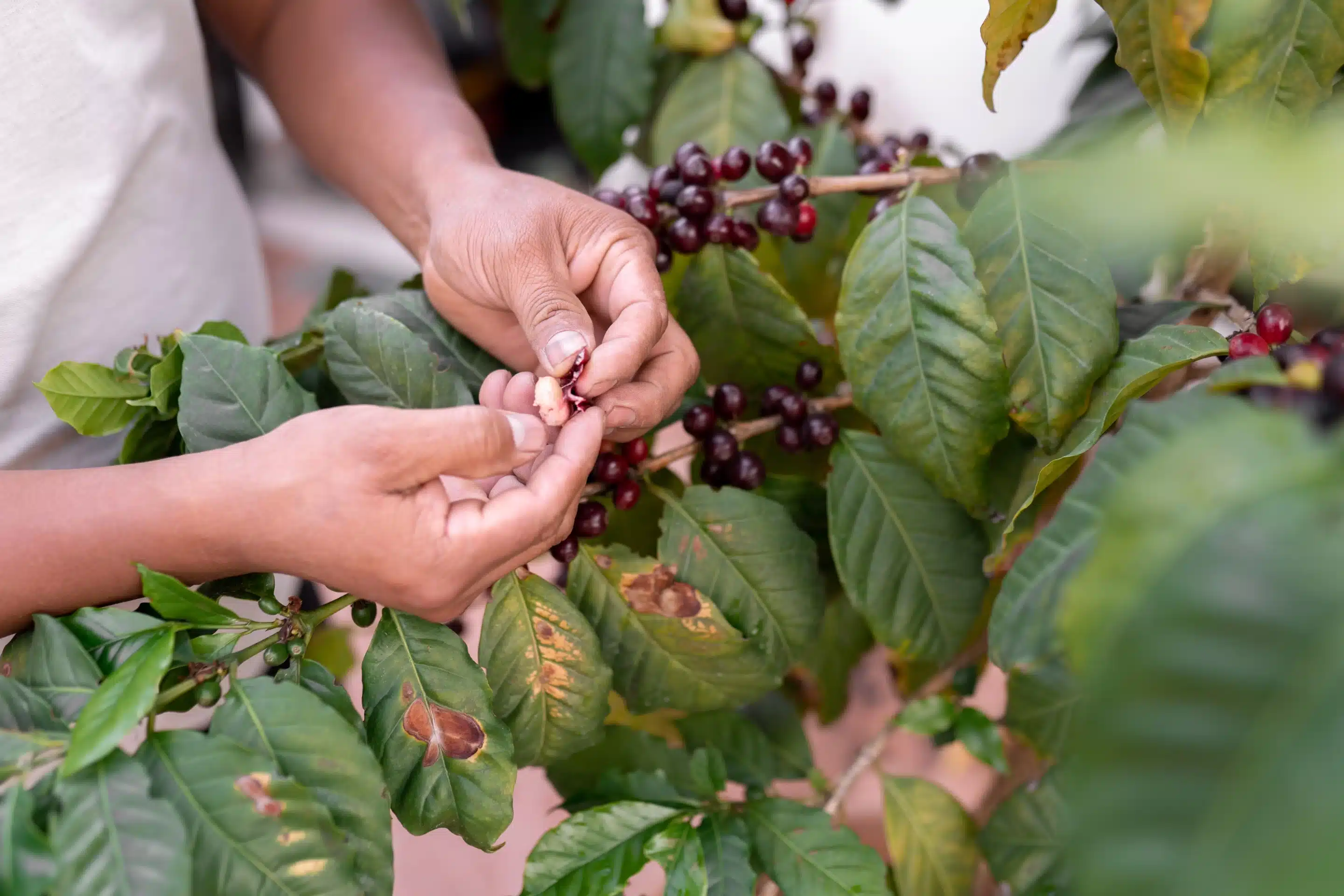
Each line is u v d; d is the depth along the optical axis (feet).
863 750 2.54
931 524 2.37
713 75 2.83
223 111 5.38
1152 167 1.46
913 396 2.22
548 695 2.22
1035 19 2.08
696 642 2.29
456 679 2.10
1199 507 1.49
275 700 2.00
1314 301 2.24
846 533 2.37
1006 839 2.38
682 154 2.39
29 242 2.32
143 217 2.53
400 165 2.56
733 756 2.57
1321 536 1.35
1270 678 1.26
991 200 2.21
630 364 2.15
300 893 1.92
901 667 2.73
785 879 2.24
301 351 2.41
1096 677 1.38
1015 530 2.16
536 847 2.23
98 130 2.37
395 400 2.23
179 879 1.86
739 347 2.46
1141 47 2.01
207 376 2.16
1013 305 2.18
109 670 2.02
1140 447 1.88
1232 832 1.20
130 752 2.51
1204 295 2.36
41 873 1.84
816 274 2.88
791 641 2.35
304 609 3.04
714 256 2.38
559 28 2.90
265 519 2.03
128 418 2.26
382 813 1.99
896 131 3.79
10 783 1.91
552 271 2.21
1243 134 1.59
